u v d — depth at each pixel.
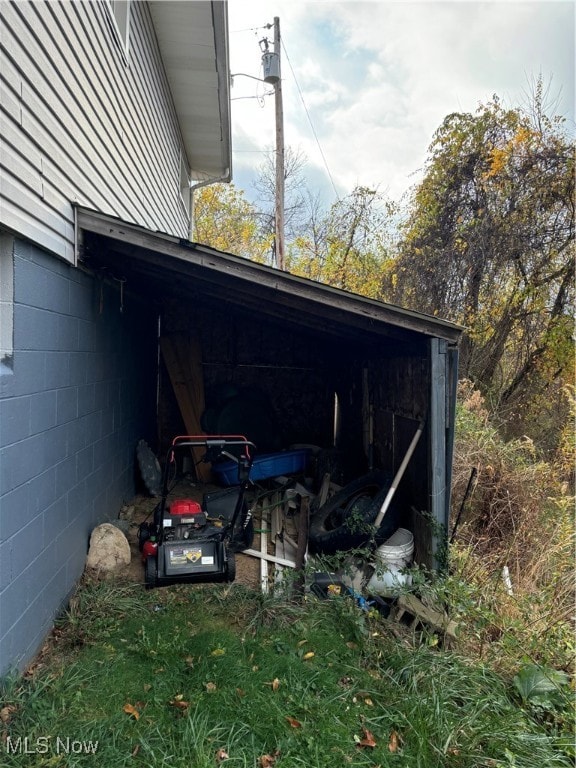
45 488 2.66
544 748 2.21
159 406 7.45
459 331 3.56
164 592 3.28
